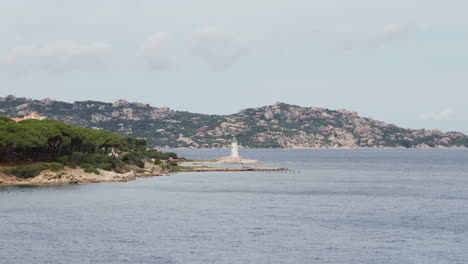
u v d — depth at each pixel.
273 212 151.75
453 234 119.25
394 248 105.56
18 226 123.81
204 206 163.25
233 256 98.31
